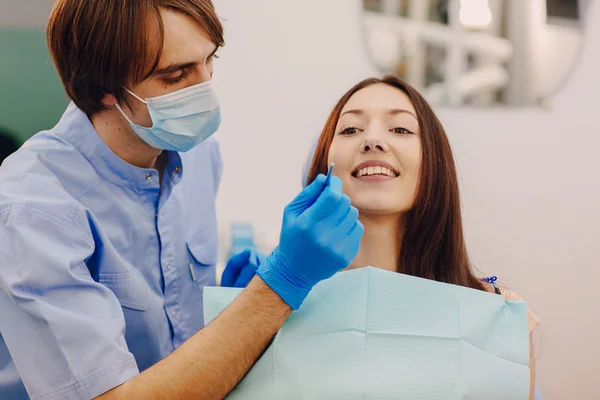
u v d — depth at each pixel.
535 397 1.44
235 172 2.56
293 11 2.51
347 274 1.19
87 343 1.14
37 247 1.16
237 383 1.15
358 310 1.15
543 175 2.60
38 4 2.43
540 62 2.54
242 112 2.54
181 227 1.52
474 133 2.57
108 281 1.33
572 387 2.62
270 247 2.54
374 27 2.51
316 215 1.09
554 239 2.62
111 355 1.14
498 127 2.57
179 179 1.48
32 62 2.45
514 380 1.13
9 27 2.43
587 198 2.61
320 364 1.12
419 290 1.17
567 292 2.63
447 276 1.37
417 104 1.38
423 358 1.12
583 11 2.53
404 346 1.13
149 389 1.09
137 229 1.41
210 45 1.26
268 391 1.12
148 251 1.44
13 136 2.47
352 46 2.53
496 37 2.51
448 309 1.16
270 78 2.53
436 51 2.52
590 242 2.62
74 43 1.24
